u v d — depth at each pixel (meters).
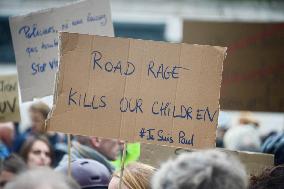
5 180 6.70
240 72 9.27
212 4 28.73
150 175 5.60
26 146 9.32
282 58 9.19
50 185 3.59
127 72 5.50
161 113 5.46
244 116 13.55
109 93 5.49
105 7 6.93
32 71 6.91
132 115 5.48
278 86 9.11
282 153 7.83
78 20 6.93
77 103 5.48
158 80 5.48
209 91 5.43
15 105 8.57
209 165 3.66
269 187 5.08
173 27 28.23
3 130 10.82
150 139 5.46
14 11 27.47
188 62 5.46
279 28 9.23
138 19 28.34
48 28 6.91
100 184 6.39
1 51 25.89
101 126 5.47
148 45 5.50
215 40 9.45
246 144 8.74
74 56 5.49
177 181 3.63
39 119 10.23
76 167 6.45
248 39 9.32
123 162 5.46
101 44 5.51
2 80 8.55
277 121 20.45
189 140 5.42
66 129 5.46
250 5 28.58
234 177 3.65
